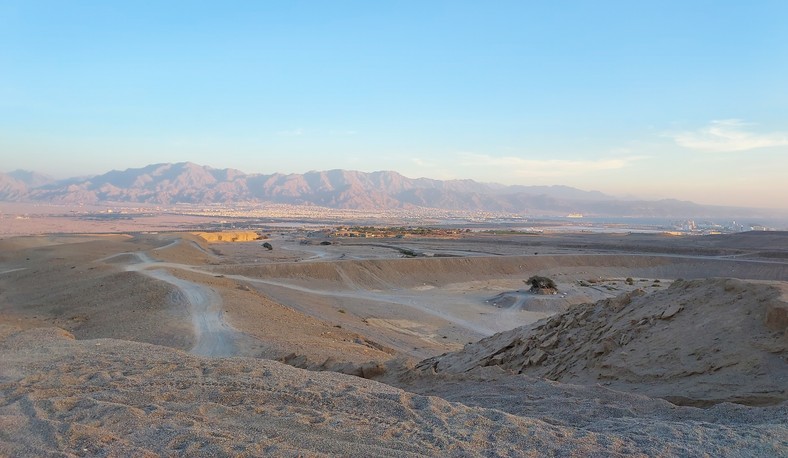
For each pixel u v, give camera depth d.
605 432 7.50
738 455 6.46
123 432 7.30
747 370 9.96
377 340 35.50
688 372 10.77
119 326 30.75
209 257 79.38
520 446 6.86
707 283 14.29
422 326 44.47
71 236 116.12
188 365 11.63
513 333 20.17
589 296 59.44
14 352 13.75
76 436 7.03
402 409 8.35
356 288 64.06
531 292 60.78
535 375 14.93
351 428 7.46
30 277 55.19
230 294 41.88
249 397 9.03
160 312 34.38
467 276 75.69
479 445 6.91
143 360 12.32
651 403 9.11
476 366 17.77
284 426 7.55
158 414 8.03
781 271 81.38
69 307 39.50
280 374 10.95
